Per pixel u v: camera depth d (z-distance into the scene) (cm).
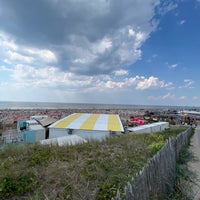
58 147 721
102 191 380
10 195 360
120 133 1644
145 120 3931
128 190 272
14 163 539
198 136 1936
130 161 581
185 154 876
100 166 517
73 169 488
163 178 451
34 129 1789
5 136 1775
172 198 421
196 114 6694
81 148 713
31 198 340
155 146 792
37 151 659
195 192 471
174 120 4409
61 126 1694
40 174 445
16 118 3462
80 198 349
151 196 363
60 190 373
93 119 2194
